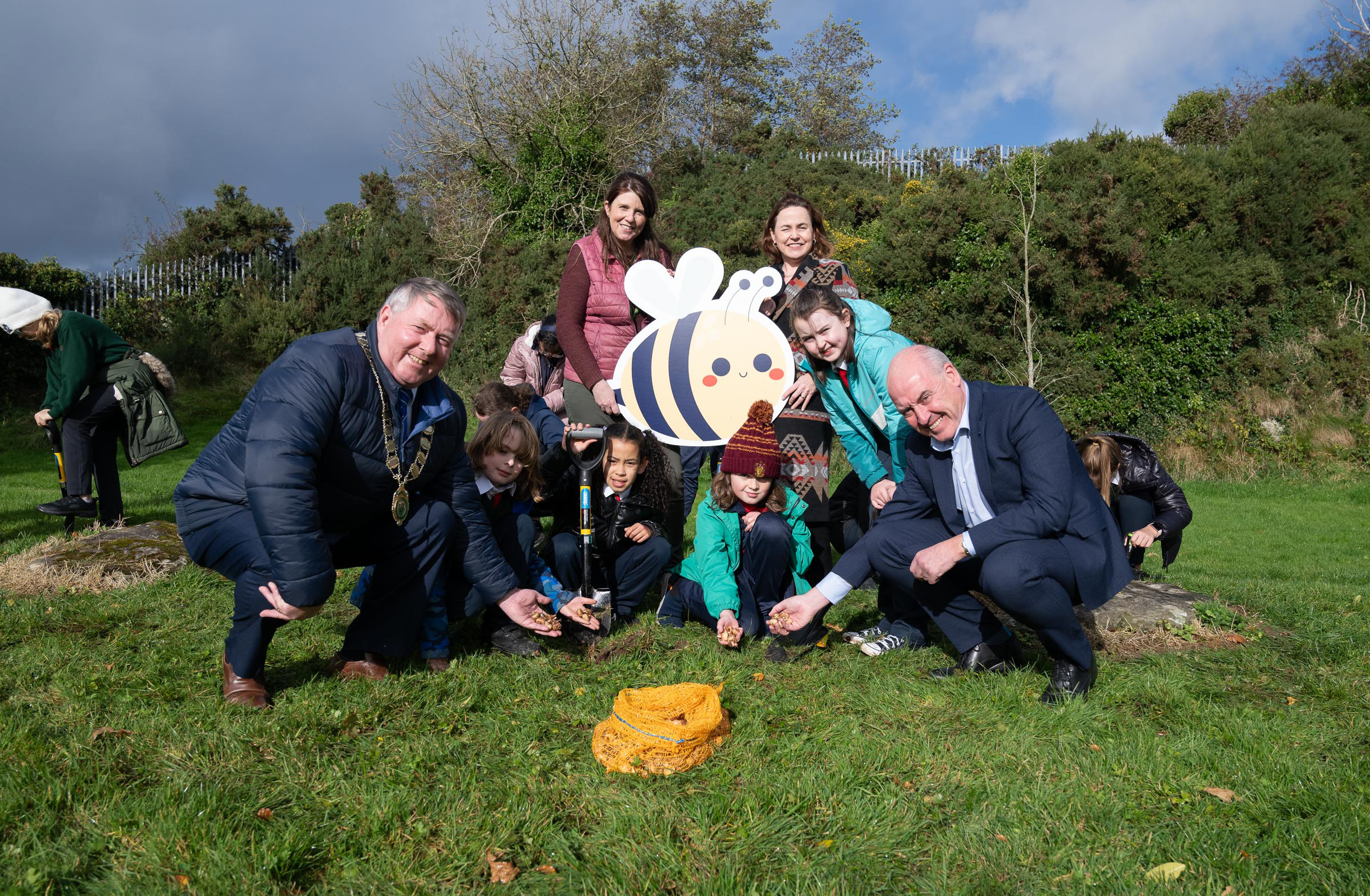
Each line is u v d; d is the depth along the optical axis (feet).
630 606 13.84
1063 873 6.72
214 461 9.71
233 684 9.50
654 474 13.52
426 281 9.54
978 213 55.26
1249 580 19.39
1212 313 53.88
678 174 91.50
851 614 14.49
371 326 9.77
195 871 6.40
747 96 134.62
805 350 13.17
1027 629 13.48
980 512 10.80
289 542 8.77
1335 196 59.72
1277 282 56.08
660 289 15.29
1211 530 35.27
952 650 12.25
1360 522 37.27
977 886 6.54
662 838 7.02
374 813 7.20
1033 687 10.57
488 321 64.90
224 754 8.27
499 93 69.21
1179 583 16.93
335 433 9.40
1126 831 7.29
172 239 75.05
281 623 9.68
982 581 9.97
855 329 12.84
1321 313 57.57
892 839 7.07
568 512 13.83
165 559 15.89
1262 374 52.80
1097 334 53.21
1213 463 48.96
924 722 9.49
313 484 9.04
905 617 12.65
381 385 9.62
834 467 39.73
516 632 11.78
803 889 6.44
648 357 15.29
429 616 11.07
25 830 6.81
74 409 18.85
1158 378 52.06
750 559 12.46
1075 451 10.62
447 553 10.74
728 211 77.77
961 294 53.88
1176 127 85.40
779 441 14.08
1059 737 8.99
